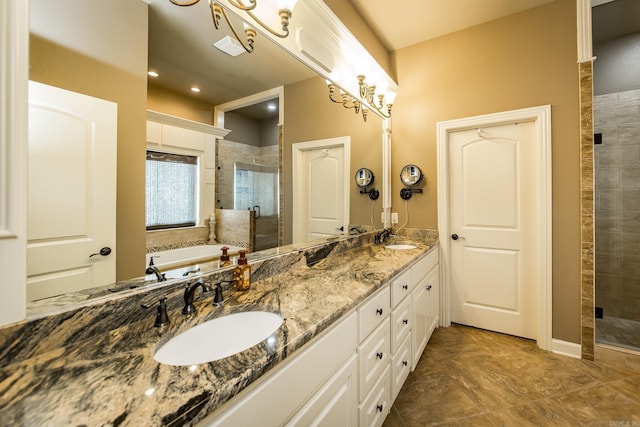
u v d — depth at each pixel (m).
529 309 2.34
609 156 2.73
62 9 0.77
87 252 0.83
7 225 0.62
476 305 2.57
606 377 1.83
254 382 0.66
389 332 1.48
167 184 1.10
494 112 2.38
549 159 2.15
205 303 1.08
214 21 1.23
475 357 2.09
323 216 2.07
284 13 1.34
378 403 1.33
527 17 2.25
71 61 0.79
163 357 0.79
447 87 2.59
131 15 0.95
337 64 2.02
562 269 2.12
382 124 2.74
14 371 0.62
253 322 1.04
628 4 2.28
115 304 0.85
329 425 0.93
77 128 0.81
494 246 2.47
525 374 1.87
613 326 2.60
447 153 2.61
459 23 2.43
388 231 2.80
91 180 0.85
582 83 2.04
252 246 1.52
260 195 1.57
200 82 1.23
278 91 1.66
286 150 1.75
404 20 2.39
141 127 1.00
